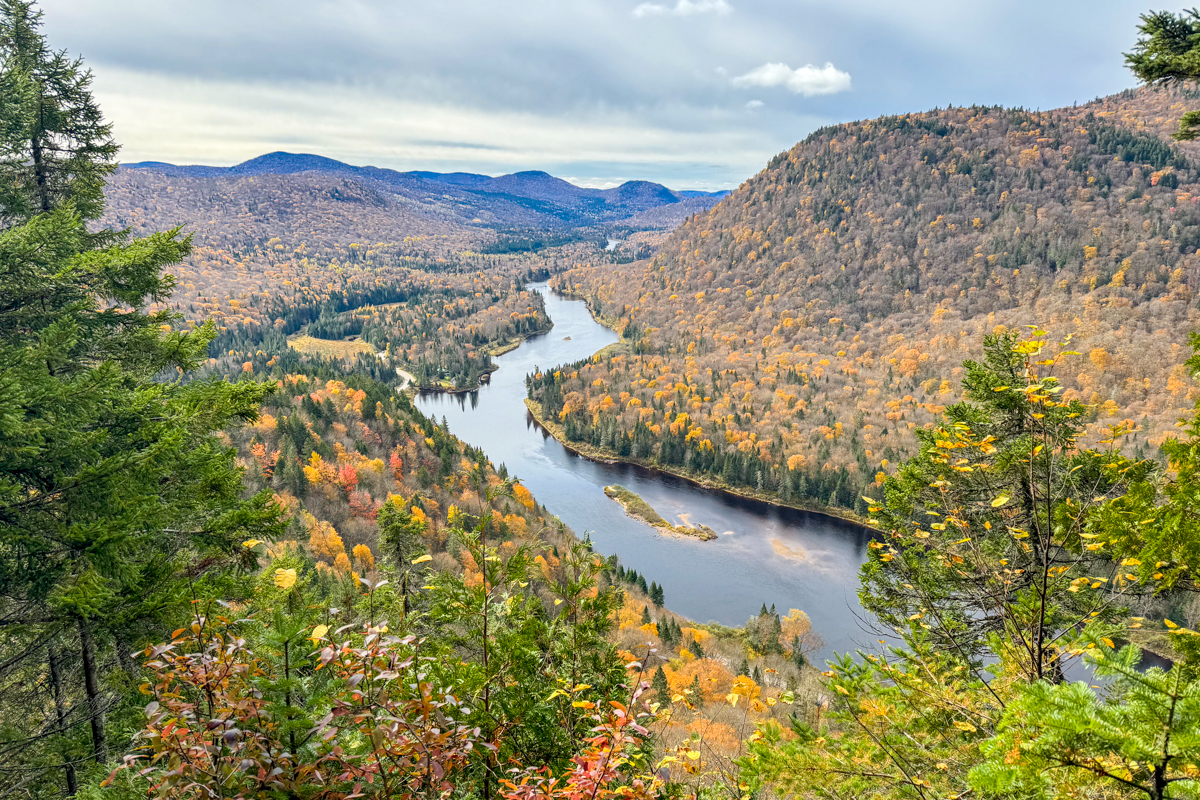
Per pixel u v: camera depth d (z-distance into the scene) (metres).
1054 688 3.01
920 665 5.84
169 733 3.49
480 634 6.09
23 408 8.44
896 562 7.51
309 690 4.58
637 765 5.45
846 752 5.79
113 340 11.77
